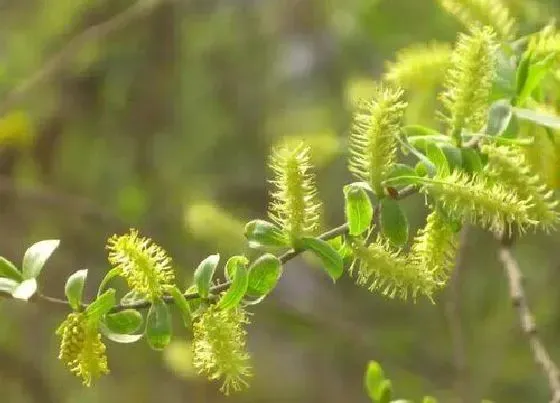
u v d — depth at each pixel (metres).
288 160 0.86
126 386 1.95
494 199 0.85
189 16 1.95
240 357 0.85
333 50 2.05
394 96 0.86
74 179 1.95
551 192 0.88
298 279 2.12
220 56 2.07
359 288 2.09
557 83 0.96
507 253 1.09
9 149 1.83
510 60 0.94
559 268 1.80
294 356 2.30
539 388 1.84
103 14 1.81
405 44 1.50
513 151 0.89
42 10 1.84
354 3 1.66
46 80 1.69
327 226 1.79
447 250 0.87
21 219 1.89
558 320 1.84
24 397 1.96
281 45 2.12
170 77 1.96
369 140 0.86
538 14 1.09
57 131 1.87
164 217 1.75
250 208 2.04
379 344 1.77
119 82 1.91
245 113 2.09
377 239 0.87
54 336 1.93
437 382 1.78
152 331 0.86
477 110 0.89
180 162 1.99
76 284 0.86
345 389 2.26
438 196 0.86
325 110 1.92
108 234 1.86
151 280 0.85
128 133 1.97
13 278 0.88
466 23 0.98
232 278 0.86
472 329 1.78
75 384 1.98
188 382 1.91
